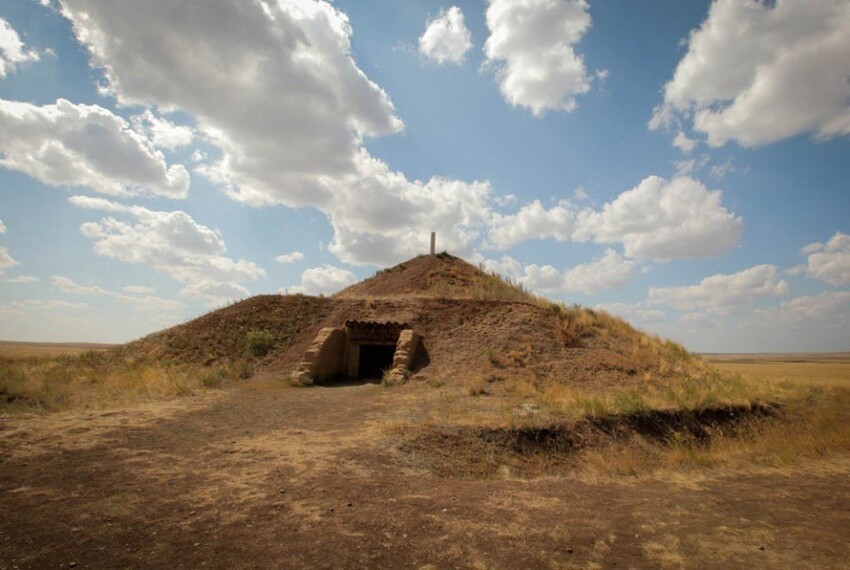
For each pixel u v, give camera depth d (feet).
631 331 72.74
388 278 104.73
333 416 37.32
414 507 18.97
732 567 14.55
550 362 56.24
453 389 48.44
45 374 53.52
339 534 16.08
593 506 19.90
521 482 24.04
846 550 15.92
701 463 28.84
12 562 13.64
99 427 31.55
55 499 18.83
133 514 17.47
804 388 57.88
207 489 20.38
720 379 58.29
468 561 14.46
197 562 13.92
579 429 35.65
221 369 60.85
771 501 21.20
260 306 81.51
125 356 69.62
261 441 29.17
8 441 27.22
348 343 67.46
